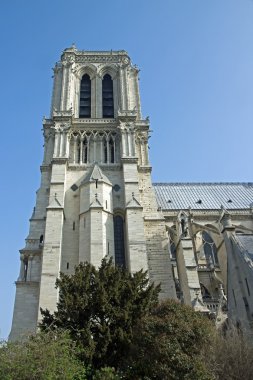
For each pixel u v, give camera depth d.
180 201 81.25
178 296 58.62
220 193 85.75
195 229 68.00
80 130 71.56
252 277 46.22
